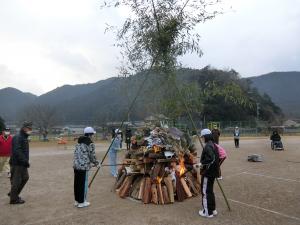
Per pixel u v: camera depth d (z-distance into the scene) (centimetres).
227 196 945
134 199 912
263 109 7981
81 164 830
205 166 756
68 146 3259
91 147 849
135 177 959
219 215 768
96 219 745
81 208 834
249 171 1405
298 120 10200
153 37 1005
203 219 739
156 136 957
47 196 961
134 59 1074
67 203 884
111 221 730
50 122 5328
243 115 7212
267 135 6203
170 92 1039
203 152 764
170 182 891
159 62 1011
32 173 1385
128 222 723
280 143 2589
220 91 1027
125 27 1063
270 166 1566
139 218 750
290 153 2281
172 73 1011
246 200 902
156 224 707
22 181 886
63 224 713
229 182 1153
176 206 849
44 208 835
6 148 1329
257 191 1009
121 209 823
